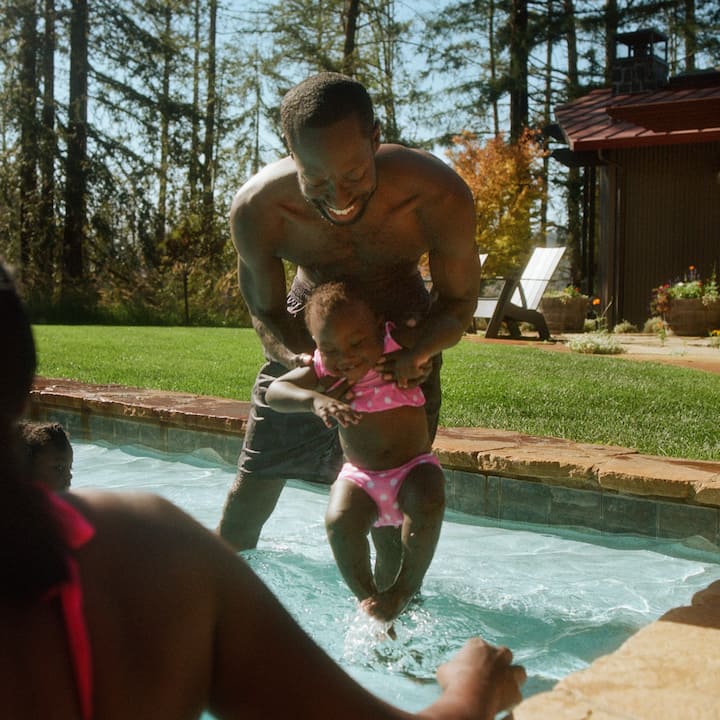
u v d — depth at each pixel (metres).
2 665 0.78
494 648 1.37
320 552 4.46
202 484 5.91
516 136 32.94
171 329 19.27
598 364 10.94
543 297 19.94
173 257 26.05
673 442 5.59
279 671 1.03
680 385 8.66
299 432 4.03
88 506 0.94
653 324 18.64
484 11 34.03
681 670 2.39
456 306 3.54
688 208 19.39
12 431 0.84
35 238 26.83
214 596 0.98
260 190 3.43
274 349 3.70
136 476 6.15
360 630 3.24
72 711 0.81
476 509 5.15
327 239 3.47
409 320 3.39
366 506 3.20
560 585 3.96
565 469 4.80
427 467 3.20
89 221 27.80
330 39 34.59
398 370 3.20
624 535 4.64
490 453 5.06
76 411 7.48
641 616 3.56
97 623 0.86
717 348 14.59
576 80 36.69
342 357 3.14
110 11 27.55
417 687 2.93
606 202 20.91
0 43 26.73
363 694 1.09
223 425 6.35
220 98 33.94
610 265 20.11
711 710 2.16
